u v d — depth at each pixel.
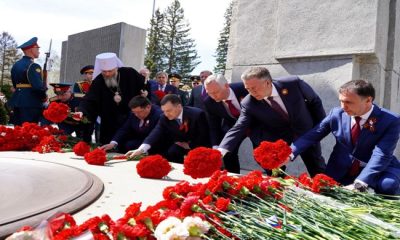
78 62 11.69
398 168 2.81
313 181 2.29
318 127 3.06
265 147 2.38
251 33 5.24
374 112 2.77
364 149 2.85
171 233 1.20
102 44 10.32
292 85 3.35
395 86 5.03
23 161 2.70
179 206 1.66
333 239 1.38
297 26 4.76
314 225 1.52
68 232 1.18
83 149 3.44
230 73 5.81
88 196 1.89
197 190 1.74
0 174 2.19
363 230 1.51
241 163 5.06
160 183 2.50
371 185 2.70
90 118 4.80
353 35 4.38
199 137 4.03
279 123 3.45
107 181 2.45
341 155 3.05
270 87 3.19
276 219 1.58
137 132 4.45
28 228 1.17
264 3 5.14
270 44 5.06
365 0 4.31
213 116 4.00
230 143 3.38
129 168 3.05
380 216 1.90
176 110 3.81
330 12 4.54
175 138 4.09
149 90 5.48
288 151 2.37
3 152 3.49
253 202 1.79
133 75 5.05
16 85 6.23
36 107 6.20
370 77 4.47
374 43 4.25
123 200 1.99
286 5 4.85
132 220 1.32
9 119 10.40
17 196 1.75
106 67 4.76
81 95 7.04
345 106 2.71
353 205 2.06
